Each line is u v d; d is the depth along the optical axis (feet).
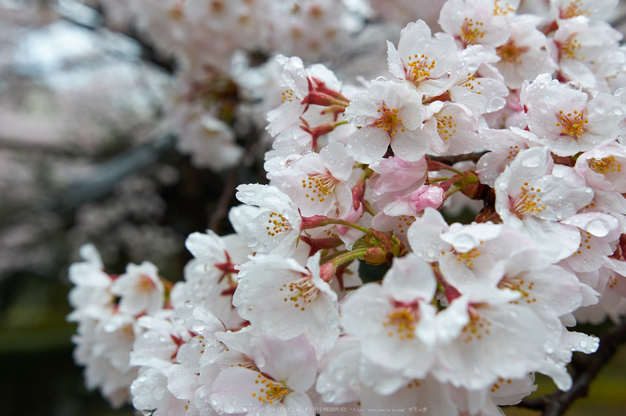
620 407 3.13
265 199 0.60
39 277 4.85
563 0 0.86
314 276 0.54
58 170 4.25
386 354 0.48
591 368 0.96
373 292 0.50
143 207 3.12
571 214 0.60
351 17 1.70
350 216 0.63
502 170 0.64
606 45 0.81
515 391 0.53
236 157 1.72
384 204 0.64
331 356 0.54
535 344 0.49
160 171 2.83
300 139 0.73
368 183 0.70
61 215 2.88
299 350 0.55
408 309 0.50
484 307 0.51
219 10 1.49
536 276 0.54
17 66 3.49
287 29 1.58
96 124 4.05
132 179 2.91
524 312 0.50
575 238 0.58
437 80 0.66
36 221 3.25
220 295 0.79
